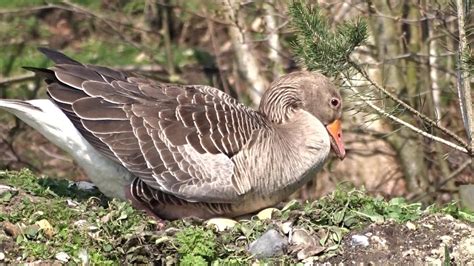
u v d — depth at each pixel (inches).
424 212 521.0
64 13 997.8
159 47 975.0
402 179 863.1
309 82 560.4
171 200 531.2
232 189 524.4
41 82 934.4
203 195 524.4
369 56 860.0
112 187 542.6
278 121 555.5
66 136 534.9
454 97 886.4
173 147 524.4
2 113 911.0
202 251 481.1
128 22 976.3
